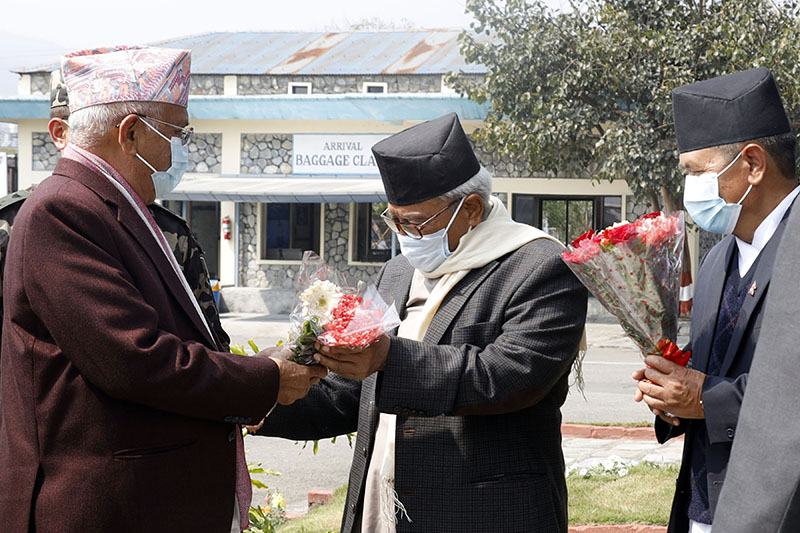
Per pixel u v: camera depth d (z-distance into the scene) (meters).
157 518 2.19
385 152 2.66
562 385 2.79
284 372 2.38
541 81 14.26
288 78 20.02
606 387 10.62
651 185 13.41
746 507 1.83
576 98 14.30
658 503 5.30
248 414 2.29
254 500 6.21
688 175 2.53
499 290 2.64
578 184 18.28
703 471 2.51
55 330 2.10
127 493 2.15
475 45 14.42
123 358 2.08
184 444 2.25
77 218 2.16
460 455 2.58
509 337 2.54
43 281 2.10
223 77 20.19
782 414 1.82
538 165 14.86
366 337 2.35
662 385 2.40
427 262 2.75
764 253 2.39
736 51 12.57
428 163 2.62
